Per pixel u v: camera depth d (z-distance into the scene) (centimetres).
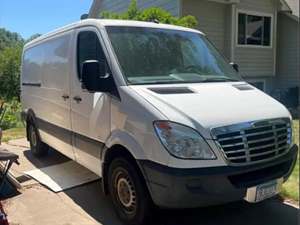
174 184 403
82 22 577
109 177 498
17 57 2462
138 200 452
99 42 520
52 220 502
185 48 557
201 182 403
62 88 620
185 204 411
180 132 408
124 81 473
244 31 1748
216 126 414
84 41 559
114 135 472
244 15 1739
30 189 612
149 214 452
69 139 602
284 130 468
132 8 1265
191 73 526
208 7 1620
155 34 550
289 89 1791
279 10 1825
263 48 1814
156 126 418
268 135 445
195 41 586
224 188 411
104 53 505
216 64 572
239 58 1741
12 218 508
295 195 546
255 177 435
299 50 1811
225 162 411
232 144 417
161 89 464
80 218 506
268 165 441
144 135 429
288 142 473
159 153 412
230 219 495
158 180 414
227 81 539
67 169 703
